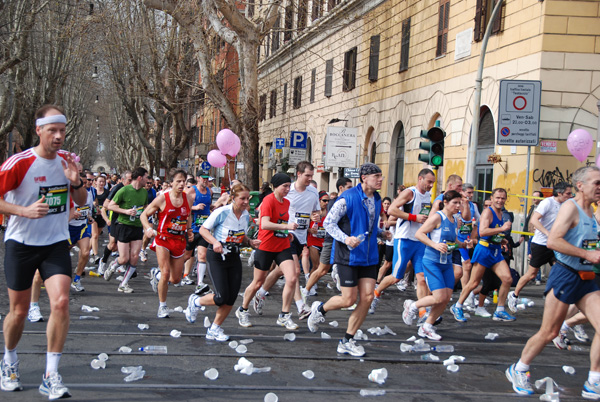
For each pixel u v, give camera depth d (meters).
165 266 8.34
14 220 4.89
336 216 6.61
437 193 19.92
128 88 31.52
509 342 7.84
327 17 29.47
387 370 6.23
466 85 18.14
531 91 13.36
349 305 6.73
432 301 7.71
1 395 4.86
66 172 4.98
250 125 21.39
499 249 9.29
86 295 10.08
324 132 31.14
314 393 5.37
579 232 5.41
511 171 15.66
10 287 4.90
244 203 7.01
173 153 31.91
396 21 23.44
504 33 16.39
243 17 20.88
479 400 5.37
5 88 24.95
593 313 5.40
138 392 5.15
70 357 6.20
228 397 5.15
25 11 20.38
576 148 11.04
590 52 14.81
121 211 10.27
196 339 7.23
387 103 24.06
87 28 26.14
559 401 5.36
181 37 25.83
